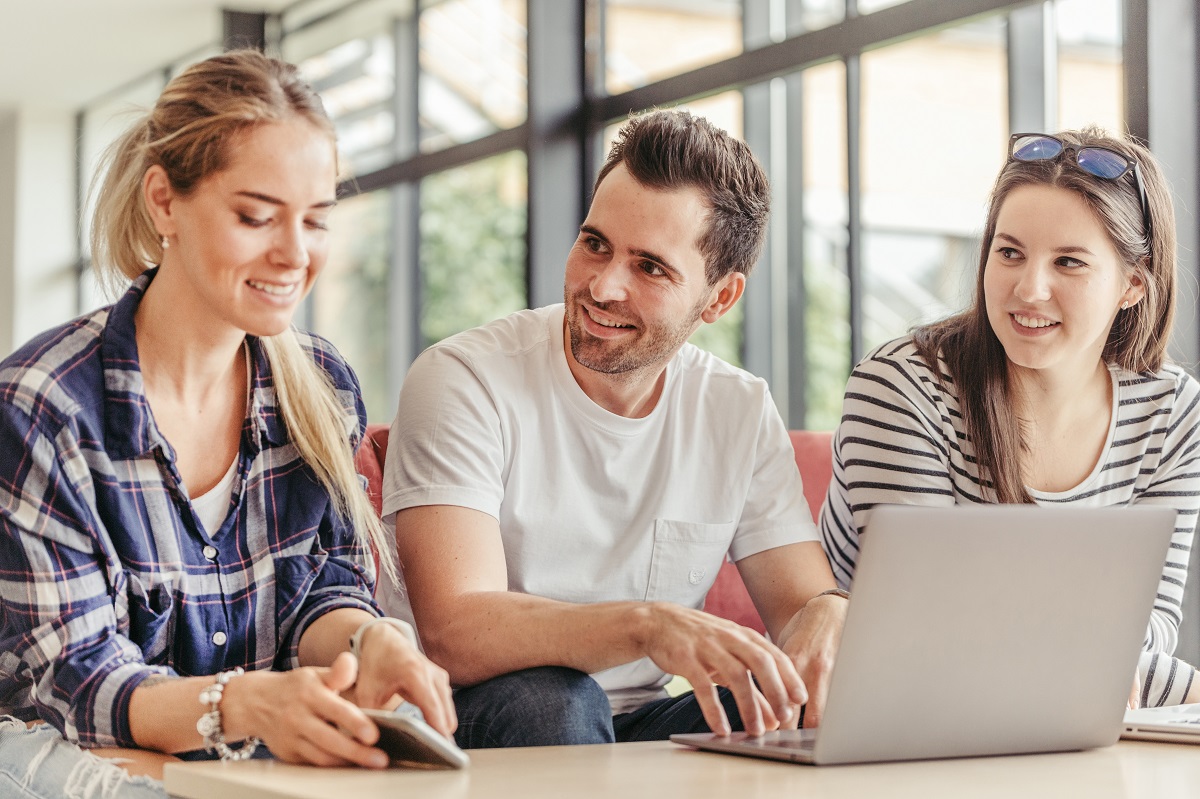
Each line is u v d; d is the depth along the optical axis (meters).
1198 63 2.57
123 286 1.38
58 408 1.26
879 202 3.75
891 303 3.88
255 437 1.40
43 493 1.23
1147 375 1.89
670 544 1.70
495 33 4.71
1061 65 3.06
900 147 3.71
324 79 6.02
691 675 1.17
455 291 5.30
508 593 1.43
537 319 1.74
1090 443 1.87
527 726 1.30
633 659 1.27
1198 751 1.17
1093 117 2.92
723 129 1.67
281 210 1.21
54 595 1.23
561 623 1.32
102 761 1.12
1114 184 1.76
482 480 1.57
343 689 1.04
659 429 1.71
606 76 4.35
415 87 5.41
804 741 1.10
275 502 1.43
